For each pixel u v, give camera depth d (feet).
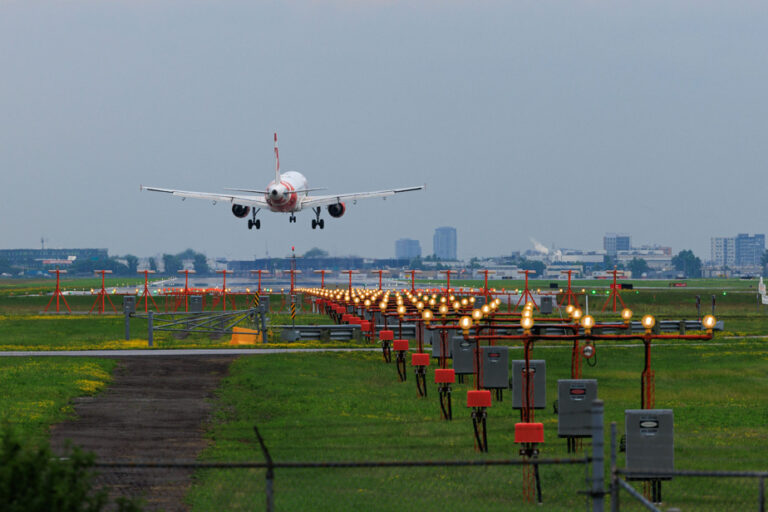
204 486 275.18
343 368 595.88
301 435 366.84
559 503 265.34
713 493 282.77
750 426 401.70
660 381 554.87
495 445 348.59
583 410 332.19
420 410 435.94
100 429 375.04
